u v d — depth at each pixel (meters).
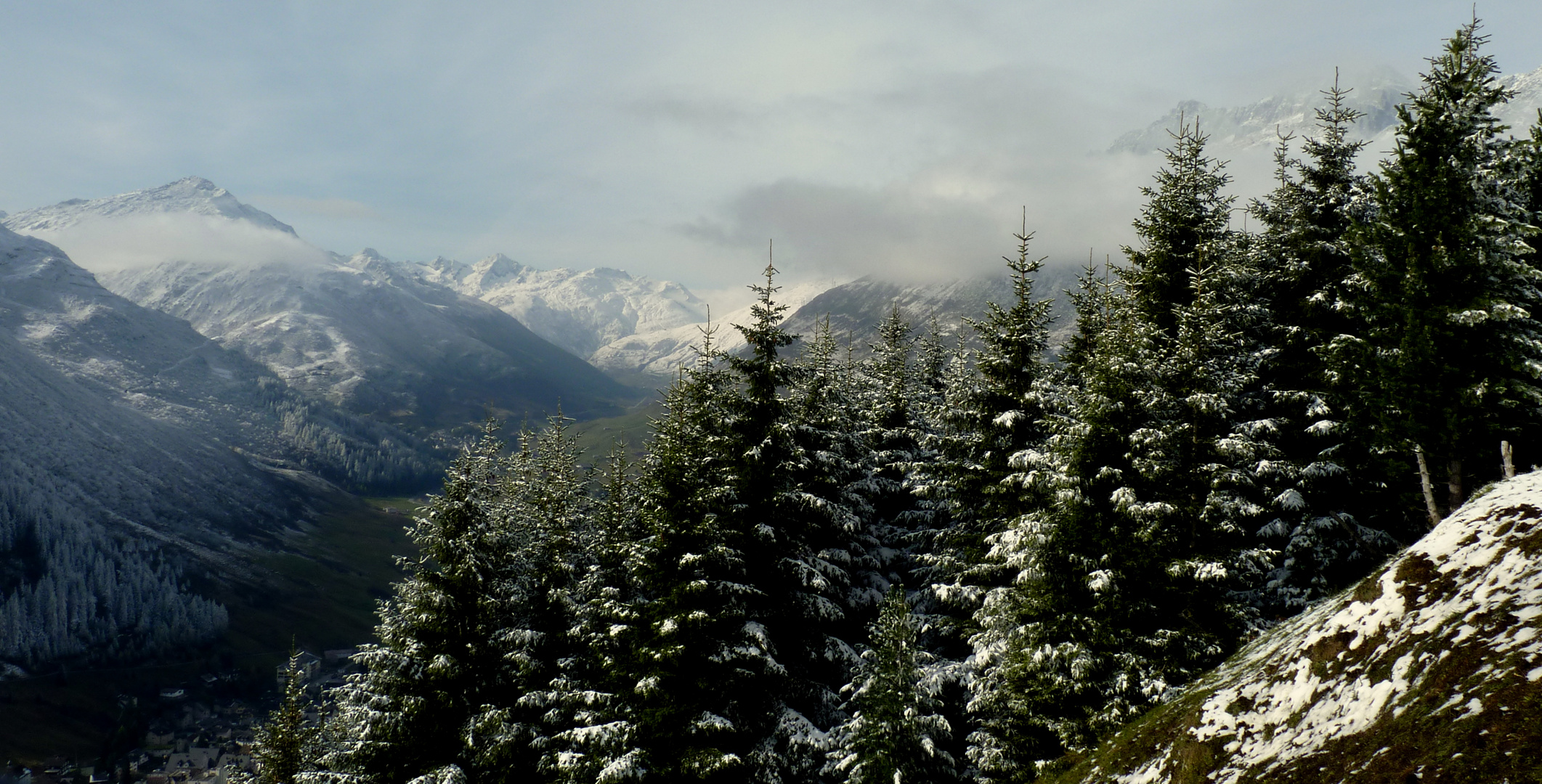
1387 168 23.83
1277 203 28.25
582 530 35.41
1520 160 25.62
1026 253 28.11
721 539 25.06
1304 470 23.97
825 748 24.33
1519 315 20.70
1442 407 21.72
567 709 27.84
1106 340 24.06
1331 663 15.48
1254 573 23.62
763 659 24.67
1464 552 15.12
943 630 28.17
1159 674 21.28
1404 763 11.33
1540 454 22.88
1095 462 23.30
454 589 28.45
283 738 37.09
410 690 27.72
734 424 27.20
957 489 28.25
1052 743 23.08
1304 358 26.41
